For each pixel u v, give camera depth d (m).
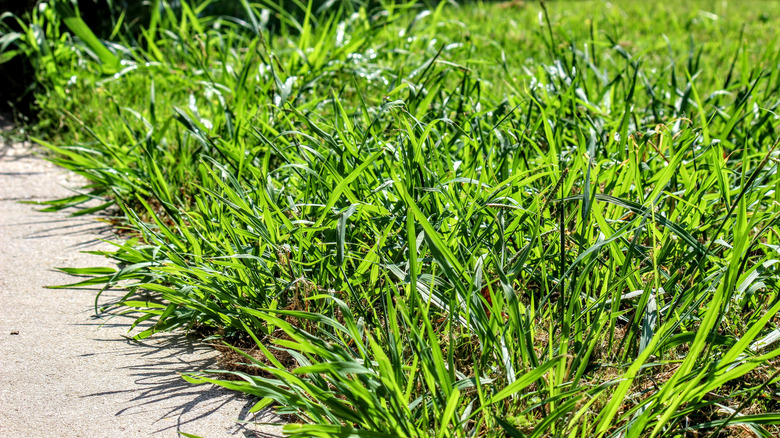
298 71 4.75
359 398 1.81
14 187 3.97
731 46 6.74
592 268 2.41
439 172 2.76
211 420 2.09
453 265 2.01
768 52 4.25
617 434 1.86
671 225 2.21
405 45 5.64
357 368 1.72
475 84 3.99
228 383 1.92
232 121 3.94
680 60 6.41
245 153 3.46
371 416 1.84
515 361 2.03
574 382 1.82
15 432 2.02
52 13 5.25
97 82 5.03
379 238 2.32
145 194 3.67
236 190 2.76
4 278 2.96
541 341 2.25
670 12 8.90
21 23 5.05
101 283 2.79
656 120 3.85
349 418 1.86
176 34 5.97
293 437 1.83
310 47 5.38
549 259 2.47
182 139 4.26
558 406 1.80
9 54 4.96
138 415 2.11
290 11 7.87
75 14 4.98
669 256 2.54
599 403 1.97
